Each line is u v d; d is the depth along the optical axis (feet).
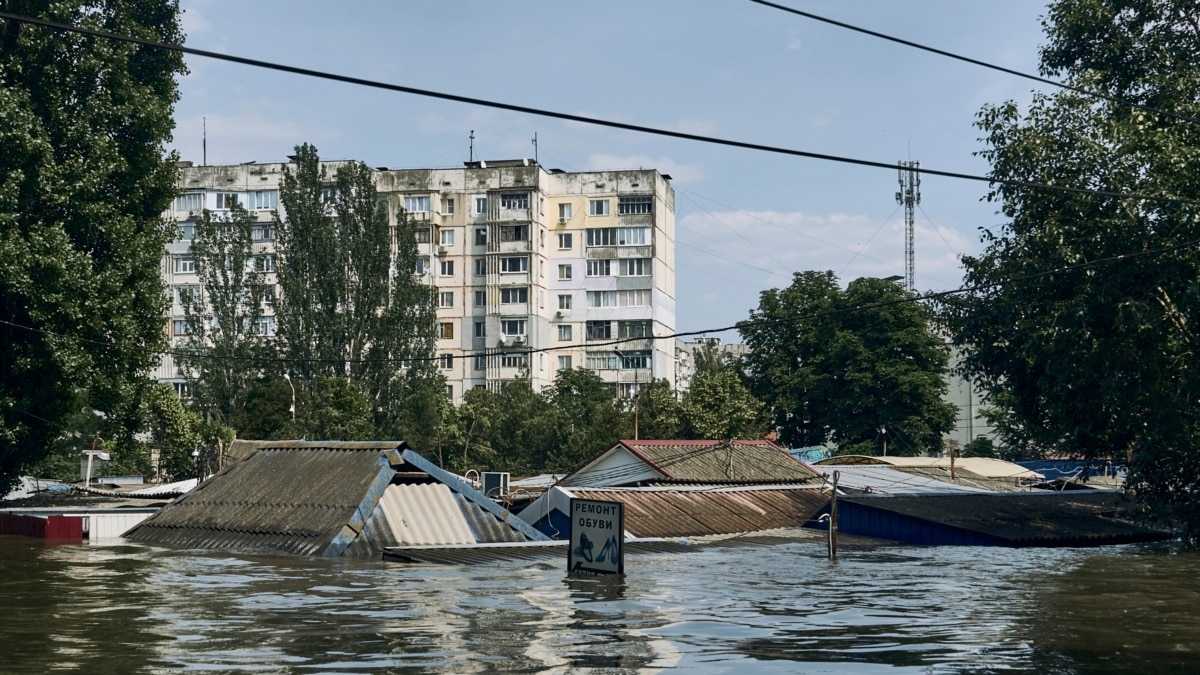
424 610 46.29
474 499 82.99
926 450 242.99
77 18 112.88
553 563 70.95
